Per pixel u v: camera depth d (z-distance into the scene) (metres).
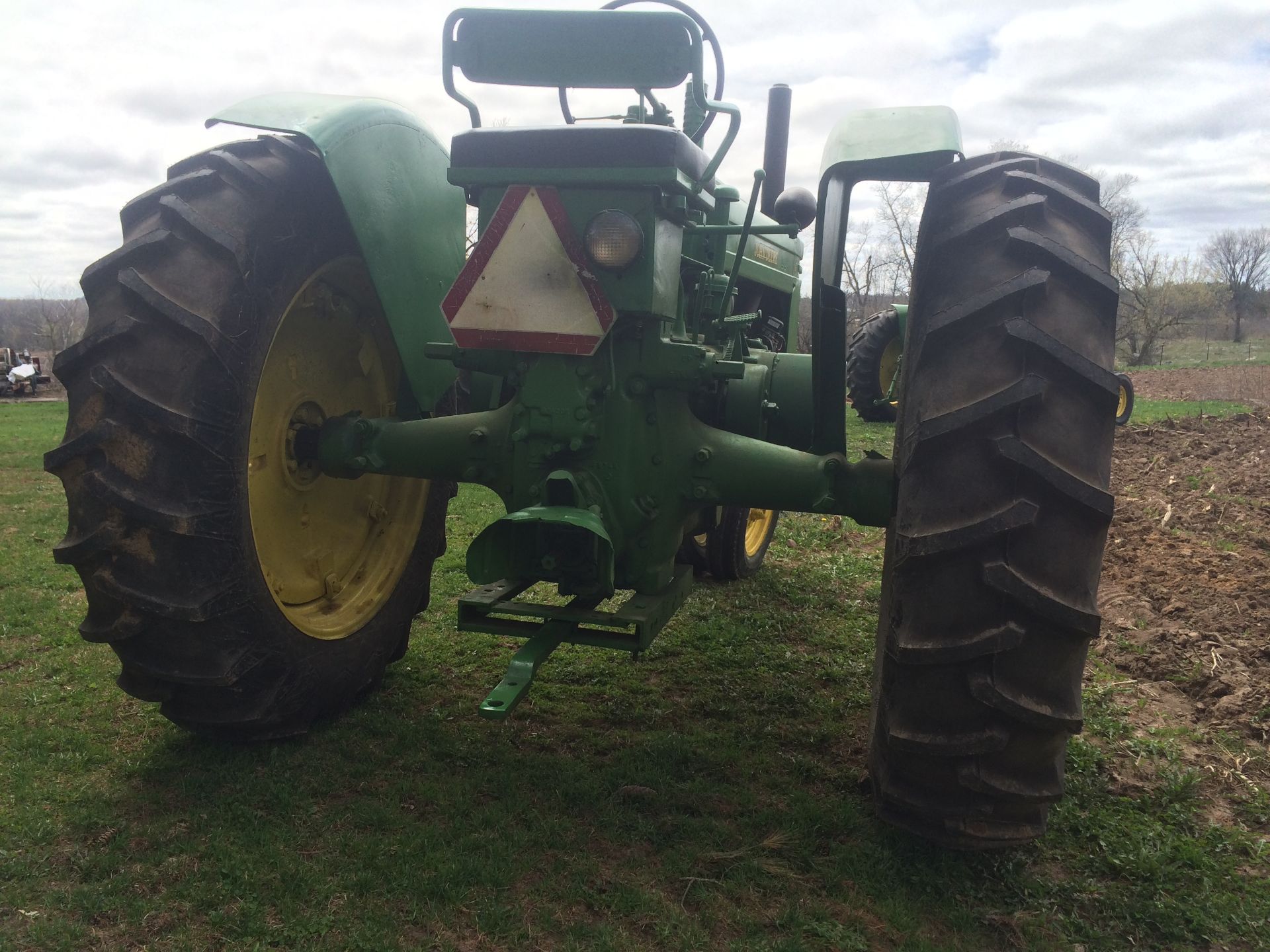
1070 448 1.99
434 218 3.15
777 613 4.53
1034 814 2.25
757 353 4.08
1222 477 8.07
